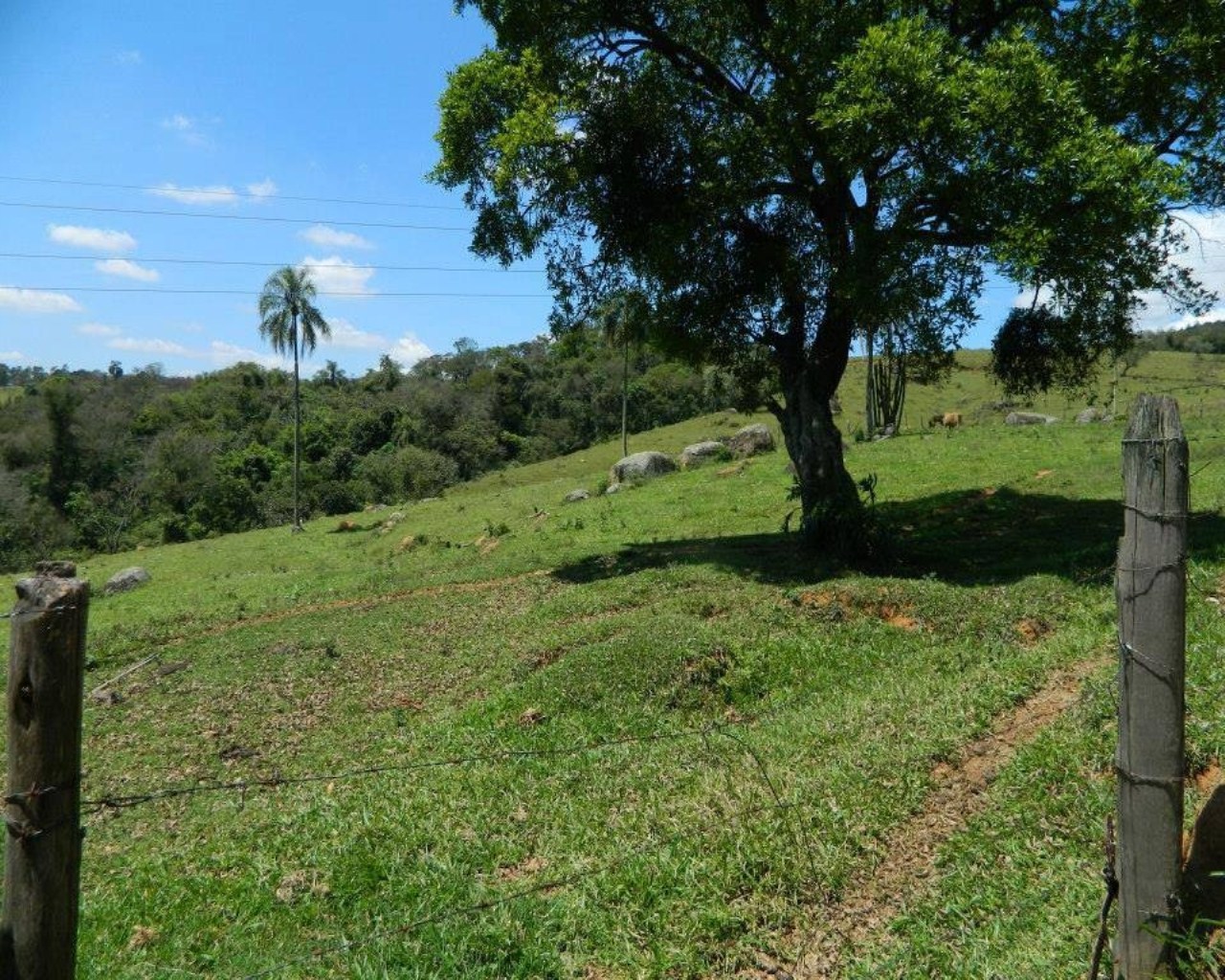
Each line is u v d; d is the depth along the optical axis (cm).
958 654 984
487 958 498
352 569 2586
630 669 1009
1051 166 1191
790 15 1380
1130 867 354
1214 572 1037
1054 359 1673
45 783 305
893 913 514
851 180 1425
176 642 1587
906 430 4472
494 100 1606
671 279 1525
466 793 753
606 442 7181
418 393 7706
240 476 6031
